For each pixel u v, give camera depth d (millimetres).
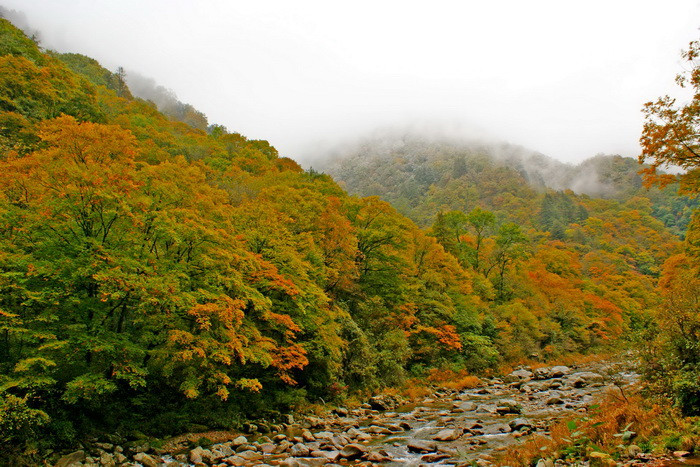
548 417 18500
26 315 13781
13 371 12664
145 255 15773
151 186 16828
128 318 17156
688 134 14414
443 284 44875
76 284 14266
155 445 14992
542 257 87000
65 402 13969
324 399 24062
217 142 85500
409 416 21500
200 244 17953
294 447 15250
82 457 12992
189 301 15430
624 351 15969
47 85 47344
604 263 109625
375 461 13695
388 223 38156
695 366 11898
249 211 24109
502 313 50656
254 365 21969
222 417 18297
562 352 51688
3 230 15133
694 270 36750
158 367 16984
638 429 10484
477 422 18250
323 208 31688
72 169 14398
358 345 28500
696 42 13992
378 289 36625
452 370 36281
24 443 12242
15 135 34906
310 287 22391
